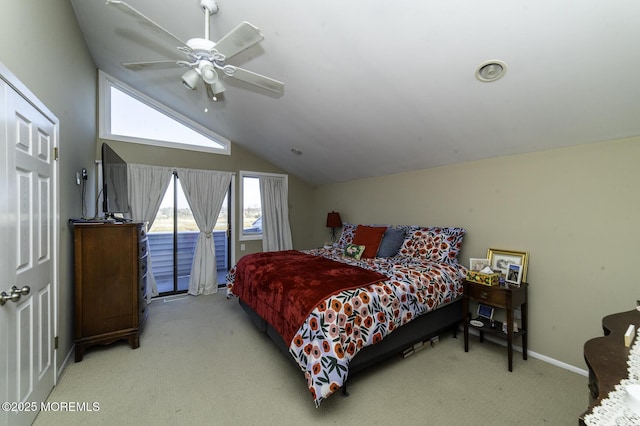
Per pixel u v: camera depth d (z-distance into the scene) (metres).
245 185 5.11
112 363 2.36
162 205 4.34
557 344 2.37
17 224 1.48
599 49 1.56
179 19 2.31
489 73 1.93
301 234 5.73
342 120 3.10
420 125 2.75
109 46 3.06
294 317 2.01
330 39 2.06
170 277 4.44
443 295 2.55
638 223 1.98
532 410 1.81
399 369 2.29
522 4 1.45
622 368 0.95
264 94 3.08
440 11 1.61
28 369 1.60
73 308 2.50
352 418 1.73
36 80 1.78
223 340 2.81
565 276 2.33
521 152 2.62
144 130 4.16
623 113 1.88
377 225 3.95
